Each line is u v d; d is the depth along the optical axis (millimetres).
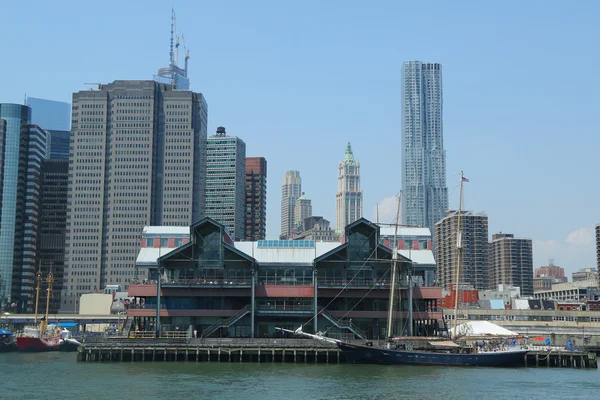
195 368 121062
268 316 152500
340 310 153875
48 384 100625
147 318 156125
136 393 92375
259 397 89750
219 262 153000
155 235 172375
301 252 162750
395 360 129375
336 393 93250
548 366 133500
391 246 172125
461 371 120750
